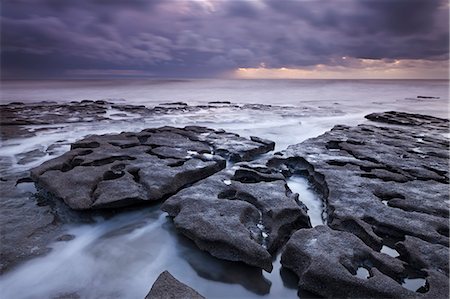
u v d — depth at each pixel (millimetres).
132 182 10188
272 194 9102
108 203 9016
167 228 8602
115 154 12891
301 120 28500
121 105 35969
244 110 34844
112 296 6211
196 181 11430
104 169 11000
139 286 6492
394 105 44906
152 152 13812
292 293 6336
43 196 10305
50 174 10625
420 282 6191
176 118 27797
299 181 11984
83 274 6809
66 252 7520
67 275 6754
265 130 23312
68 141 17812
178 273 6891
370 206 8734
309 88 102125
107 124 23828
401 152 14406
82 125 23062
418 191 9859
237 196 9195
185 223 7641
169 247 7785
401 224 7828
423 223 7867
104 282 6598
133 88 91688
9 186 11156
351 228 7867
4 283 6449
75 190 9594
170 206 8656
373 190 9875
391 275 6145
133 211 9469
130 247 7793
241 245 6816
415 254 6559
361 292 5594
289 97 59969
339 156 13320
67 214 9148
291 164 13148
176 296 5328
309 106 41344
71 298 6121
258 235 7613
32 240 7887
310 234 7062
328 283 5809
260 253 6652
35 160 14242
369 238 7426
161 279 5703
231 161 14117
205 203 8445
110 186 9852
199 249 7449
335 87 112688
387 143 16219
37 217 8953
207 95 63312
